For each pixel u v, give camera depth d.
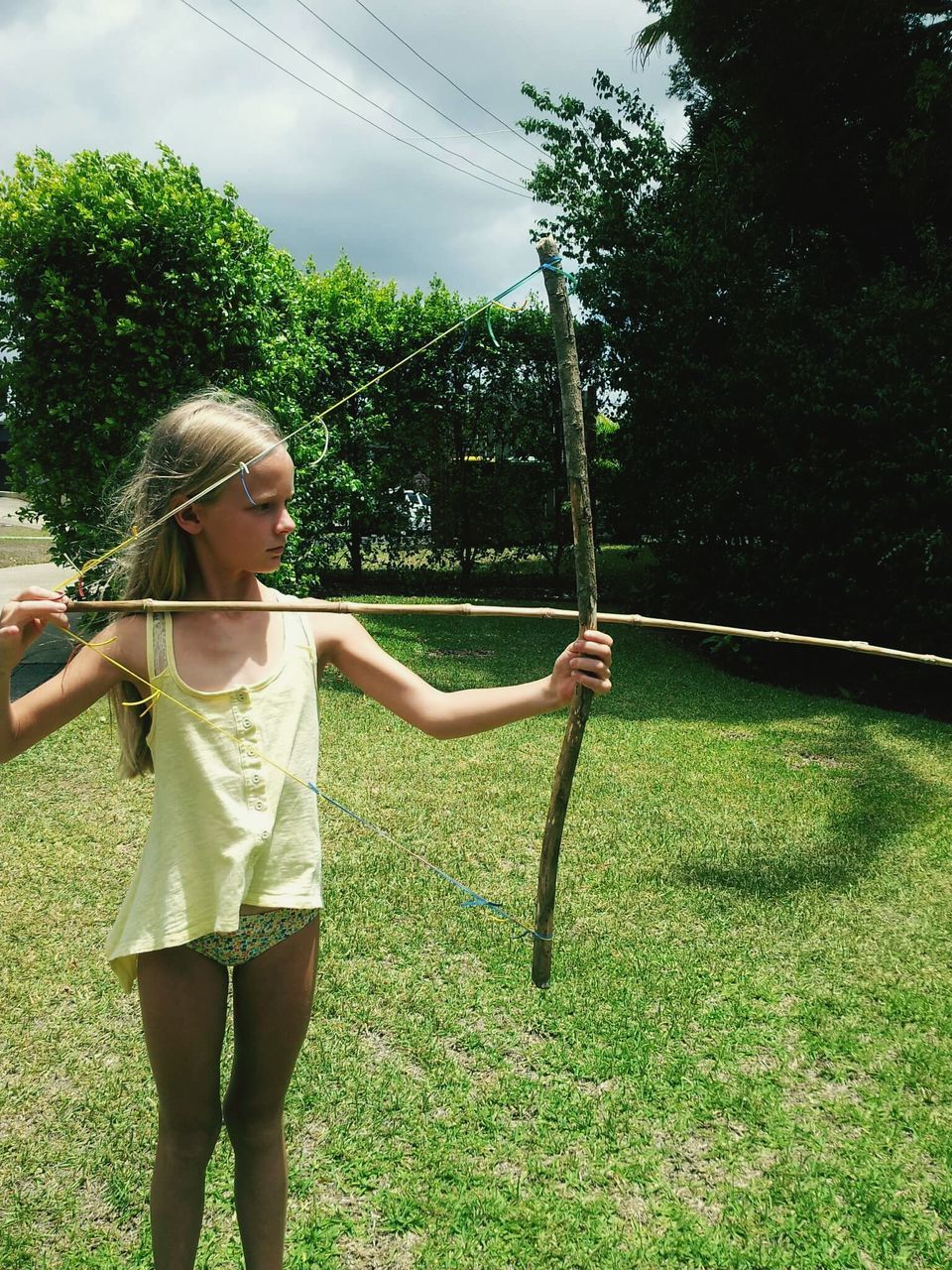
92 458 6.66
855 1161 2.44
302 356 8.41
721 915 3.65
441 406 11.12
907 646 7.72
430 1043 2.83
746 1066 2.79
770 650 8.69
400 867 3.96
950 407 7.27
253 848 1.62
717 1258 2.14
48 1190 2.28
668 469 9.12
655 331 9.10
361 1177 2.33
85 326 6.61
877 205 9.16
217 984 1.66
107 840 4.11
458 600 11.13
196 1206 1.70
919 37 8.45
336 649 1.89
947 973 3.29
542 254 1.63
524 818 4.53
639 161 9.68
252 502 1.66
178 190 6.71
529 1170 2.38
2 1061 2.71
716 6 8.52
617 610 10.83
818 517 7.86
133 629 1.68
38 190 6.44
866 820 4.64
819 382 7.58
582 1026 2.93
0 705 1.55
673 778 5.18
